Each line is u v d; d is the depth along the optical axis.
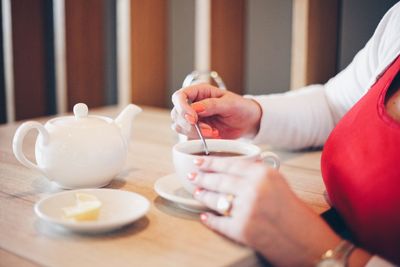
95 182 0.92
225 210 0.73
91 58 2.05
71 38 1.97
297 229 0.71
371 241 0.79
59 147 0.89
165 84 2.05
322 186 1.00
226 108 1.08
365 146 0.84
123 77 1.93
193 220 0.80
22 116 2.04
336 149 0.90
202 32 1.72
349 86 1.19
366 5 1.57
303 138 1.21
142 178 1.00
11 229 0.76
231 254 0.70
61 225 0.73
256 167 0.72
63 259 0.67
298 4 1.50
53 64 2.12
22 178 0.99
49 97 2.15
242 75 1.87
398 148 0.79
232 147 0.91
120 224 0.73
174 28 2.02
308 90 1.31
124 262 0.67
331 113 1.24
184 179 0.83
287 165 1.14
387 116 0.83
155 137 1.36
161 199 0.89
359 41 1.60
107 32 2.12
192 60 1.99
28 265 0.66
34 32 2.04
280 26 1.75
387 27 1.08
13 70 1.97
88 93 2.06
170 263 0.67
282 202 0.70
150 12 1.93
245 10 1.83
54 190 0.93
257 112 1.15
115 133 0.94
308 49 1.51
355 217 0.81
